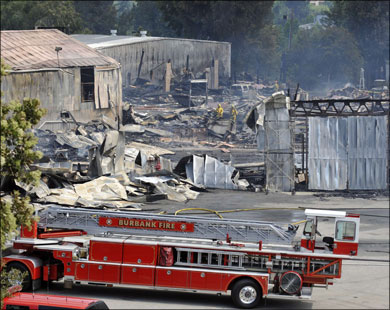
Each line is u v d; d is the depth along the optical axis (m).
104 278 40.25
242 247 39.88
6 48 125.50
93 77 130.38
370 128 96.81
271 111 95.12
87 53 135.00
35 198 73.25
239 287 39.31
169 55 187.62
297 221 70.62
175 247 40.00
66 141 112.06
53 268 41.84
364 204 85.25
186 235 40.91
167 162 98.75
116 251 40.34
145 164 96.81
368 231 66.75
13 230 22.00
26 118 22.52
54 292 41.53
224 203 83.62
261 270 39.69
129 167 95.81
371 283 46.00
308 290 39.94
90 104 129.75
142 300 40.66
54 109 121.25
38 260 41.25
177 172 100.19
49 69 119.81
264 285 38.94
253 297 39.25
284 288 39.34
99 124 130.75
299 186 99.19
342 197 91.25
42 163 82.94
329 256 39.25
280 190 95.00
